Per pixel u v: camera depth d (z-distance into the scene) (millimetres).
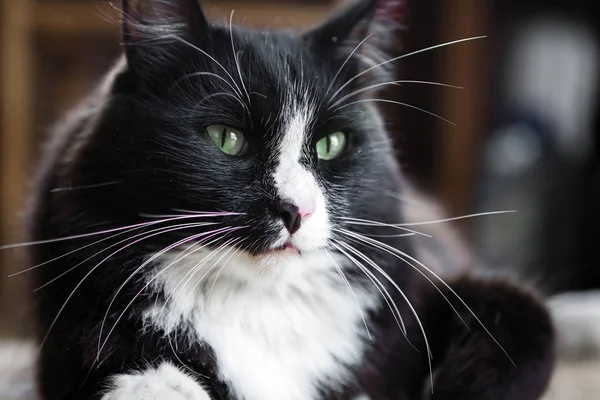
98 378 353
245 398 368
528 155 833
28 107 738
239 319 377
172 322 367
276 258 375
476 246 735
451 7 795
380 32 421
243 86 379
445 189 807
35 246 385
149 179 370
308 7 705
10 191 716
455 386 387
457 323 401
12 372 462
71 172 378
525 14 850
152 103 378
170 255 374
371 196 403
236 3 700
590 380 474
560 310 442
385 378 397
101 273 367
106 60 579
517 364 384
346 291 395
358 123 404
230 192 374
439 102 806
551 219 815
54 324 366
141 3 380
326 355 386
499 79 859
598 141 827
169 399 340
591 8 850
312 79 392
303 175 379
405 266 407
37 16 728
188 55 385
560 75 852
